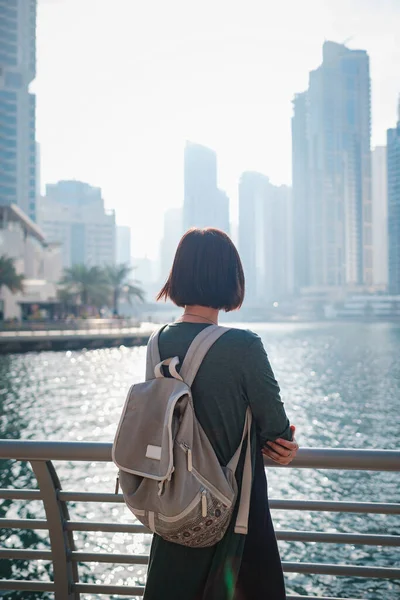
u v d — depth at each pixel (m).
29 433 20.72
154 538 1.81
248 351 1.75
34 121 172.12
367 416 25.39
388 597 8.10
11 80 166.88
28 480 12.52
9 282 65.44
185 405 1.70
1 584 2.48
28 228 92.00
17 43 167.12
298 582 8.62
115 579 8.38
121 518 10.96
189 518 1.60
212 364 1.75
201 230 1.96
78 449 2.21
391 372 48.47
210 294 1.89
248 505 1.71
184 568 1.72
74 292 92.25
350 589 8.36
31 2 172.25
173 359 1.77
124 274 101.25
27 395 31.50
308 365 56.12
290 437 1.81
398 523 10.80
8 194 165.75
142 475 1.64
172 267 1.95
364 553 9.54
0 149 165.25
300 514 11.41
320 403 30.00
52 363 52.69
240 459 1.75
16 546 9.28
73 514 11.22
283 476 13.92
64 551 2.40
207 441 1.69
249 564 1.74
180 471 1.62
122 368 48.69
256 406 1.74
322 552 9.62
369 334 142.88
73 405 27.70
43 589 2.45
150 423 1.70
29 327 70.69
